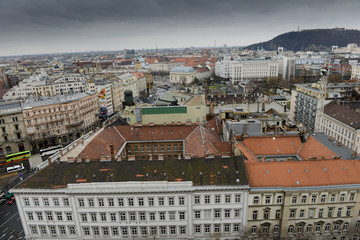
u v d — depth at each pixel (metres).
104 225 73.00
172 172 73.44
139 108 125.69
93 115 198.88
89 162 77.44
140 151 108.62
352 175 71.75
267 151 90.69
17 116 153.00
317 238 74.12
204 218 72.69
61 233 74.69
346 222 73.19
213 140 100.56
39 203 71.62
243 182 70.31
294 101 184.00
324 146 87.62
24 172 134.50
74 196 70.00
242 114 126.12
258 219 72.94
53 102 167.38
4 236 87.12
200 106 125.75
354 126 121.50
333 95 176.75
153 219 72.56
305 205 71.00
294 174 72.38
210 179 71.31
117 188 69.62
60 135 170.25
